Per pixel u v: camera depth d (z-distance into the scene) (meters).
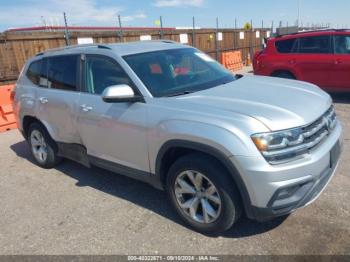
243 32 19.48
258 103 2.96
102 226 3.44
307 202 2.77
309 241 2.91
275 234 3.05
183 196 3.26
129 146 3.53
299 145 2.68
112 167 3.88
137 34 12.08
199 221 3.14
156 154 3.26
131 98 3.34
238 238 3.05
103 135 3.79
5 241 3.35
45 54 4.89
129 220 3.51
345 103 7.84
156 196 3.99
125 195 4.07
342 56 7.69
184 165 3.06
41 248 3.18
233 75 4.30
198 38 15.34
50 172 5.00
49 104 4.52
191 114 2.95
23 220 3.71
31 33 8.94
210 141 2.76
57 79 4.52
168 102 3.21
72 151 4.45
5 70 8.49
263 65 8.99
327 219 3.19
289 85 3.65
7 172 5.15
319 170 2.75
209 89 3.52
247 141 2.62
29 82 5.09
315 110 3.00
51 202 4.05
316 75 8.16
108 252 3.04
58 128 4.52
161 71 3.72
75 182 4.57
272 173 2.58
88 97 3.95
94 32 10.59
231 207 2.87
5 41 8.41
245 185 2.69
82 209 3.82
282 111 2.80
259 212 2.72
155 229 3.31
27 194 4.33
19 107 5.17
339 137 3.23
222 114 2.82
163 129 3.09
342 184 3.83
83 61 4.13
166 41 4.73
